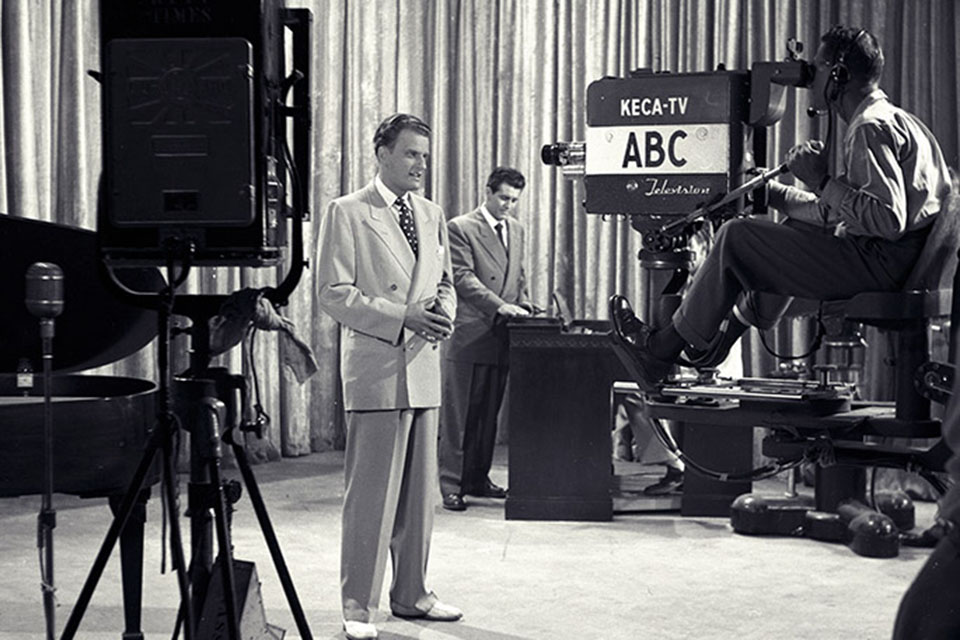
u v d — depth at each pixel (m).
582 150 4.24
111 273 2.71
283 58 2.90
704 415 4.29
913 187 3.83
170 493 2.59
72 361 4.28
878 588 4.90
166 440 2.59
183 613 2.72
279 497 6.68
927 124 7.47
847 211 3.78
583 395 6.13
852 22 7.57
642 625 4.36
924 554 5.49
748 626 4.36
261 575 5.02
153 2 2.60
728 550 5.53
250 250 2.64
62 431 3.51
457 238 6.73
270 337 7.87
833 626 4.37
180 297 2.77
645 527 6.01
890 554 5.40
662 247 4.13
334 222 4.22
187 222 2.61
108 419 3.57
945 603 2.04
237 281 7.75
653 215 4.09
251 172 2.61
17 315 4.12
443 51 8.45
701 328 3.99
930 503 6.94
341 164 8.30
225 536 2.61
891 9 7.52
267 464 7.79
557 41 8.46
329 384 8.28
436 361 4.30
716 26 8.02
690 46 8.10
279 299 2.81
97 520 5.97
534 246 8.51
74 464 3.53
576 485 6.14
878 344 7.34
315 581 4.94
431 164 8.48
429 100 8.44
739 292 4.00
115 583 4.84
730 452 6.27
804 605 4.64
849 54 3.90
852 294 3.92
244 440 2.89
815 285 3.91
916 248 3.86
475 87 8.52
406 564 4.41
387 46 8.33
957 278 3.69
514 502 6.15
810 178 3.94
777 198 4.19
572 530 5.92
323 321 8.22
